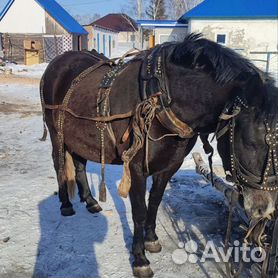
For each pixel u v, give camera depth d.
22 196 4.57
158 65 2.72
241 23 18.25
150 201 3.38
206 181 4.74
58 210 4.23
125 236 3.69
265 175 2.13
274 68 17.80
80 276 3.07
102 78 3.27
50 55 25.83
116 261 3.28
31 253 3.39
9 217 4.03
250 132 2.14
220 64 2.43
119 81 3.02
